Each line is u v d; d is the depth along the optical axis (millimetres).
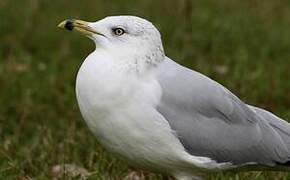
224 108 10695
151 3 21406
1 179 12344
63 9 21031
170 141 10391
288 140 10969
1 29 19875
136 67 10422
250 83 16672
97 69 10352
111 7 21031
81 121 14695
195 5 21375
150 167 10719
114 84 10266
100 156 13078
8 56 18344
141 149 10438
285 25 20547
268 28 20281
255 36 19734
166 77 10508
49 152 13398
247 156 10805
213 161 10664
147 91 10320
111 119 10328
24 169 12898
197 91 10570
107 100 10266
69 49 18797
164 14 20688
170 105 10398
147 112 10273
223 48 18969
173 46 18969
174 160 10500
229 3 21859
